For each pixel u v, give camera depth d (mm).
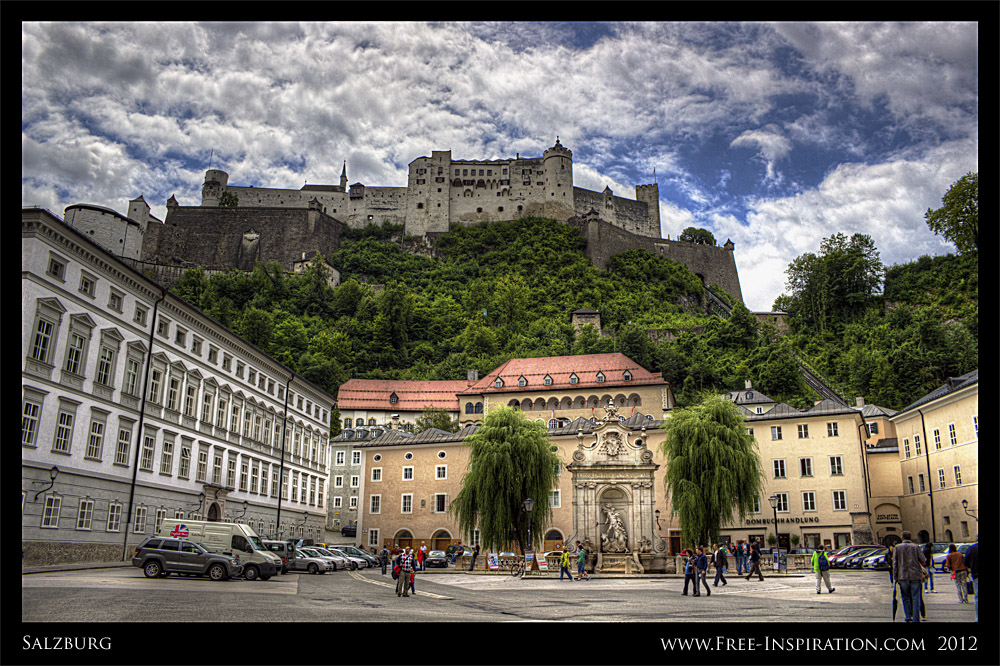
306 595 29641
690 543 54062
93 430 43625
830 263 171750
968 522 62406
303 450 78625
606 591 34531
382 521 82312
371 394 129875
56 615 18391
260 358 68438
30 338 38344
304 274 189875
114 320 46000
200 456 56719
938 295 152625
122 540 45938
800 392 130125
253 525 65750
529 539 53094
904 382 123125
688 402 133250
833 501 73250
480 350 166000
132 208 195125
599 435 55875
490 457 57031
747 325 160375
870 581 40875
